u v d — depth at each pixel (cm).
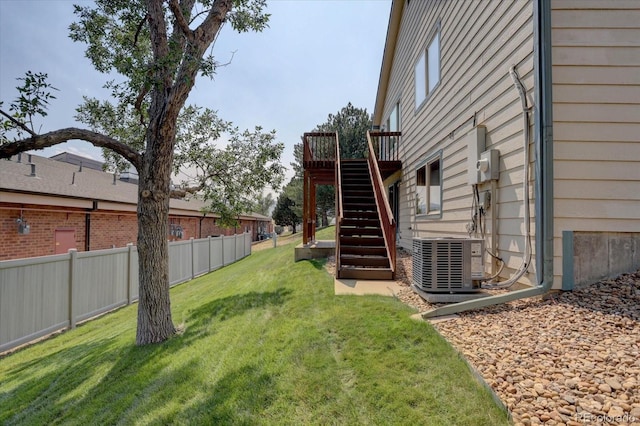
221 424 204
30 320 479
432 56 725
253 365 268
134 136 591
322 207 2581
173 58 348
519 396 189
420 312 347
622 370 203
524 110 368
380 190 672
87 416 247
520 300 349
